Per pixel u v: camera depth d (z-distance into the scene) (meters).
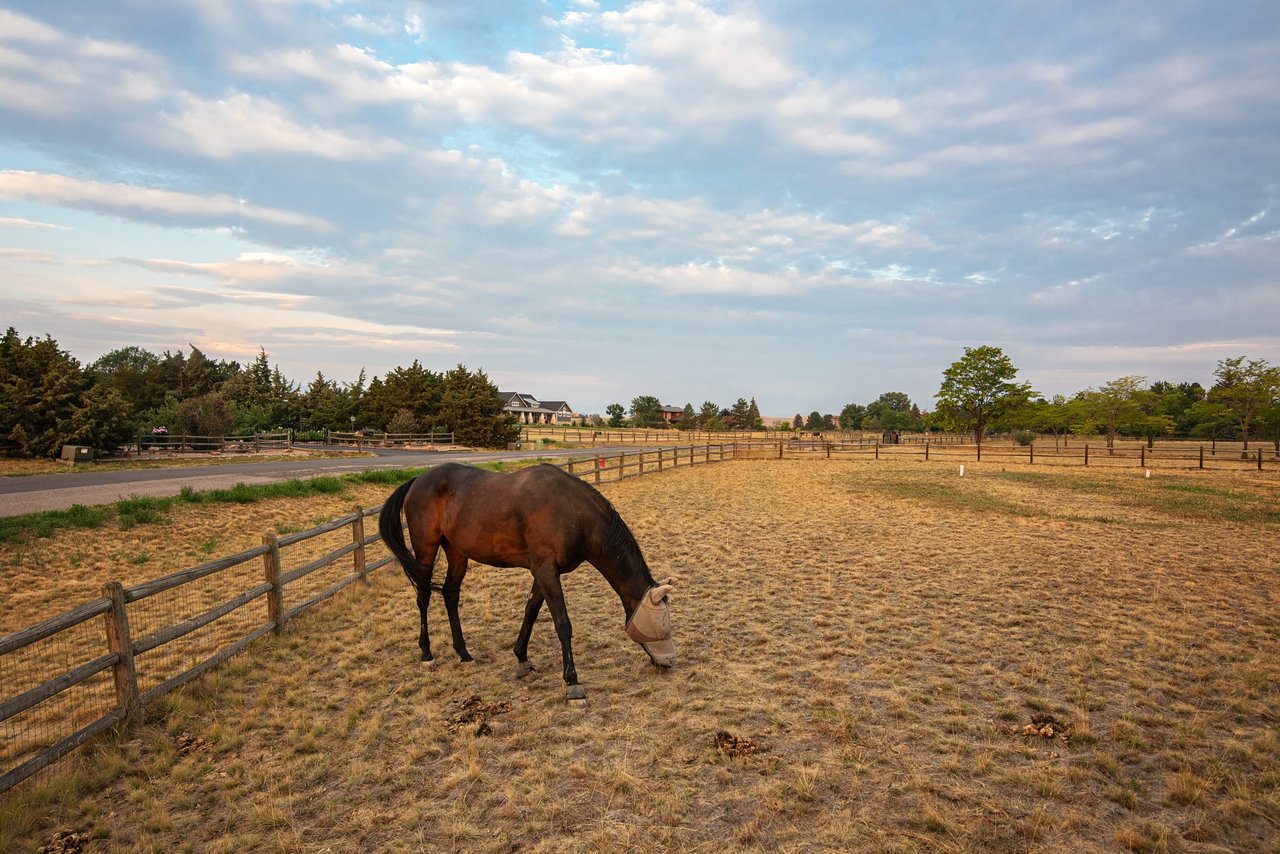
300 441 41.97
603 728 4.51
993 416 51.84
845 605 7.55
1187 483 21.62
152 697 4.70
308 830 3.45
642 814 3.51
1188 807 3.56
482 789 3.79
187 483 16.77
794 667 5.66
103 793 3.77
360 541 8.56
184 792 3.76
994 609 7.35
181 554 10.45
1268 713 4.69
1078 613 7.18
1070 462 32.50
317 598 7.36
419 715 4.76
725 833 3.34
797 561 9.88
